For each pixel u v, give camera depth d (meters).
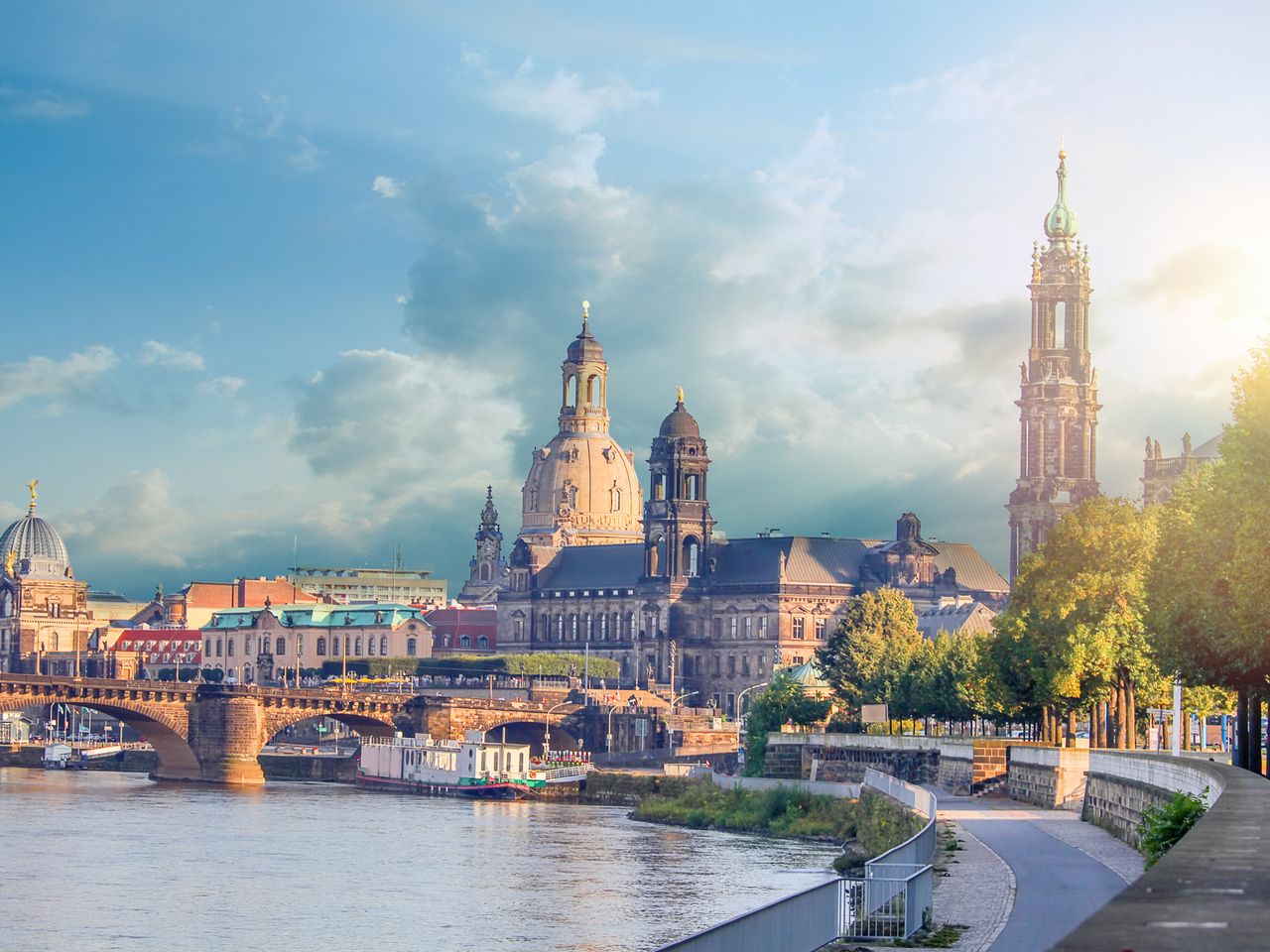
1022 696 187.75
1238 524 113.94
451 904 145.50
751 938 64.69
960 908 90.25
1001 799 177.75
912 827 137.38
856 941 81.38
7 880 160.62
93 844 195.38
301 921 136.12
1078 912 88.06
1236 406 114.00
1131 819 117.94
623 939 126.88
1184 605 119.06
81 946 124.81
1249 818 46.25
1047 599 178.00
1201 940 25.91
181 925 134.25
